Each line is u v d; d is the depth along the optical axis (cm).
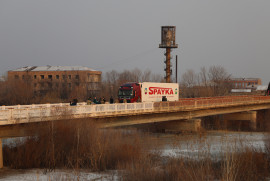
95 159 4422
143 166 4181
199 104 8238
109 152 4669
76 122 4750
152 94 7956
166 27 14875
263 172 4084
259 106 11712
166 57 15075
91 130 4834
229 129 10006
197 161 4438
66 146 4553
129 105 6019
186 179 3650
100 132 5059
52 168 4241
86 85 16375
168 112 7588
